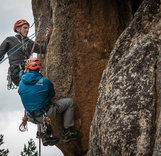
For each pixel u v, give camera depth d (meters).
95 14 5.89
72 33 5.77
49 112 5.36
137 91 4.10
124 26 6.08
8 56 5.82
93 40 5.86
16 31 6.02
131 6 6.20
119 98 4.21
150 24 4.41
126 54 4.45
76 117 5.79
